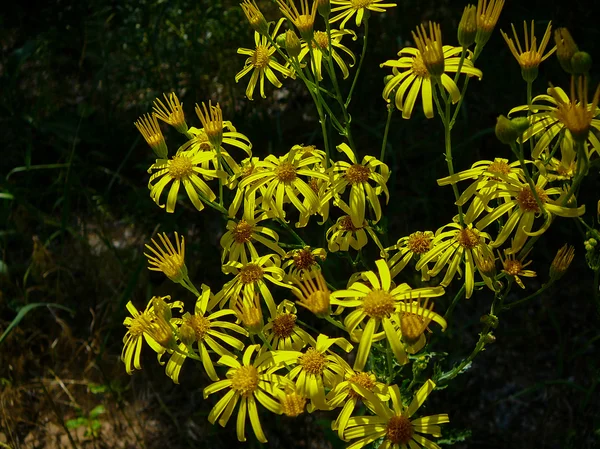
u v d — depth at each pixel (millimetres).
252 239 200
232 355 183
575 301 352
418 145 400
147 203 417
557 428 312
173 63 445
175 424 342
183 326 179
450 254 185
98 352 366
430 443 168
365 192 193
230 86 455
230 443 329
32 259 396
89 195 439
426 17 449
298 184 194
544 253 364
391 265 200
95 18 501
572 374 328
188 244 390
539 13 422
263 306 315
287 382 171
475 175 184
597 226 349
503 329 346
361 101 427
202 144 211
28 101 489
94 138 452
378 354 211
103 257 397
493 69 422
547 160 183
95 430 342
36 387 356
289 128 432
